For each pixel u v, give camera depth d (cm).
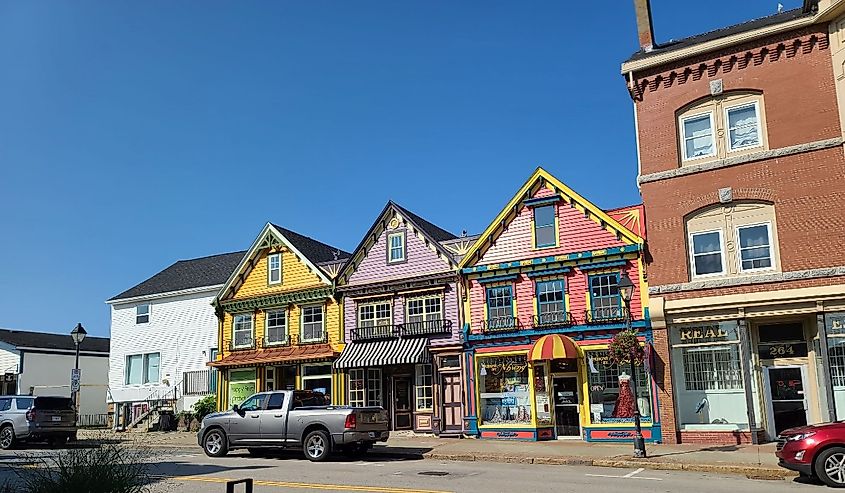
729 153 2200
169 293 3469
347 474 1609
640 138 2323
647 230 2259
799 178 2086
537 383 2394
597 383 2309
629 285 1997
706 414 2131
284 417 1977
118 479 896
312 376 2888
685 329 2188
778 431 2066
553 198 2445
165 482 1452
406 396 2708
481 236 2547
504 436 2405
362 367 2697
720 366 2136
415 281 2666
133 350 3553
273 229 3070
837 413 1956
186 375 3353
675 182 2248
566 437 2338
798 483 1434
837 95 2064
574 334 2342
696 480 1490
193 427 3095
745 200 2150
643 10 2420
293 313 2970
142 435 2928
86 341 4781
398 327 2669
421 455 2028
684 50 2264
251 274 3127
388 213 2805
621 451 1978
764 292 2069
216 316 3259
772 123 2144
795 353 2078
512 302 2472
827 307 1989
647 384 2225
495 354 2467
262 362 2934
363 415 1944
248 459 1984
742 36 2184
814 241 2042
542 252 2444
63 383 4312
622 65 2361
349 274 2856
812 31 2120
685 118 2284
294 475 1594
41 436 2464
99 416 4206
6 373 4159
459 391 2538
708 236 2195
